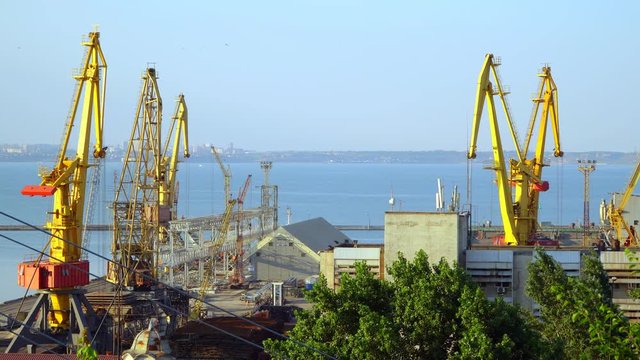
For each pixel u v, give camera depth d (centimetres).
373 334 7069
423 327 7412
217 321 12638
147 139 16750
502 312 7356
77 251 13862
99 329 12019
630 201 17700
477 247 12638
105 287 16888
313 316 8000
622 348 4509
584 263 10288
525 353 7350
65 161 13950
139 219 16462
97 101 14288
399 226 11256
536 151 17538
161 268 18700
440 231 11144
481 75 15662
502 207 16075
